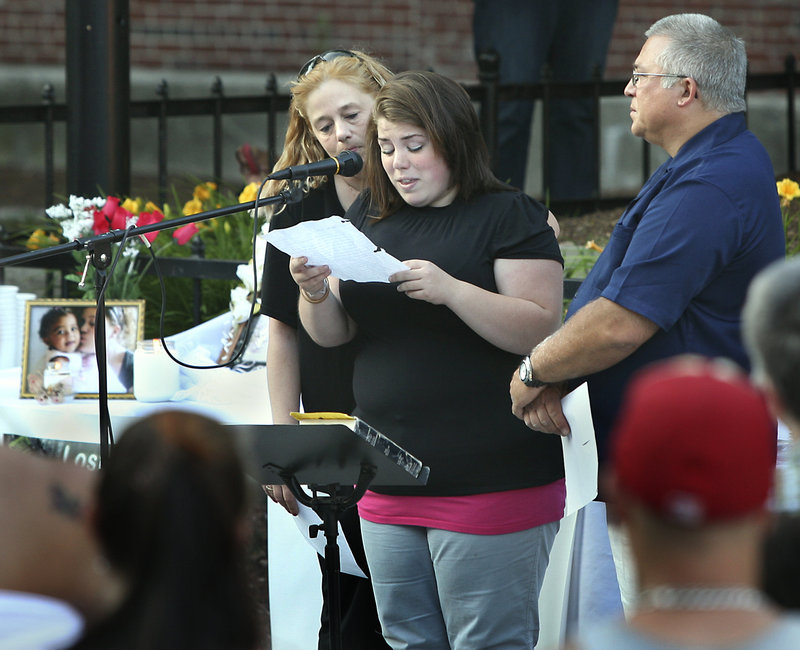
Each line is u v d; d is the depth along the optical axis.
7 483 5.91
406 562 10.08
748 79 25.53
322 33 39.81
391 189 10.27
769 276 6.17
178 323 17.80
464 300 9.44
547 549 10.09
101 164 19.61
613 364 9.47
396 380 9.95
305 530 11.20
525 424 9.88
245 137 38.47
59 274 19.73
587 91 24.20
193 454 5.11
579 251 18.39
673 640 4.55
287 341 11.46
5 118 23.55
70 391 12.45
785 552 6.04
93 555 5.52
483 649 9.85
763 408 4.70
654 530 4.71
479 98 23.66
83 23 19.42
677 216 9.27
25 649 5.29
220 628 5.09
